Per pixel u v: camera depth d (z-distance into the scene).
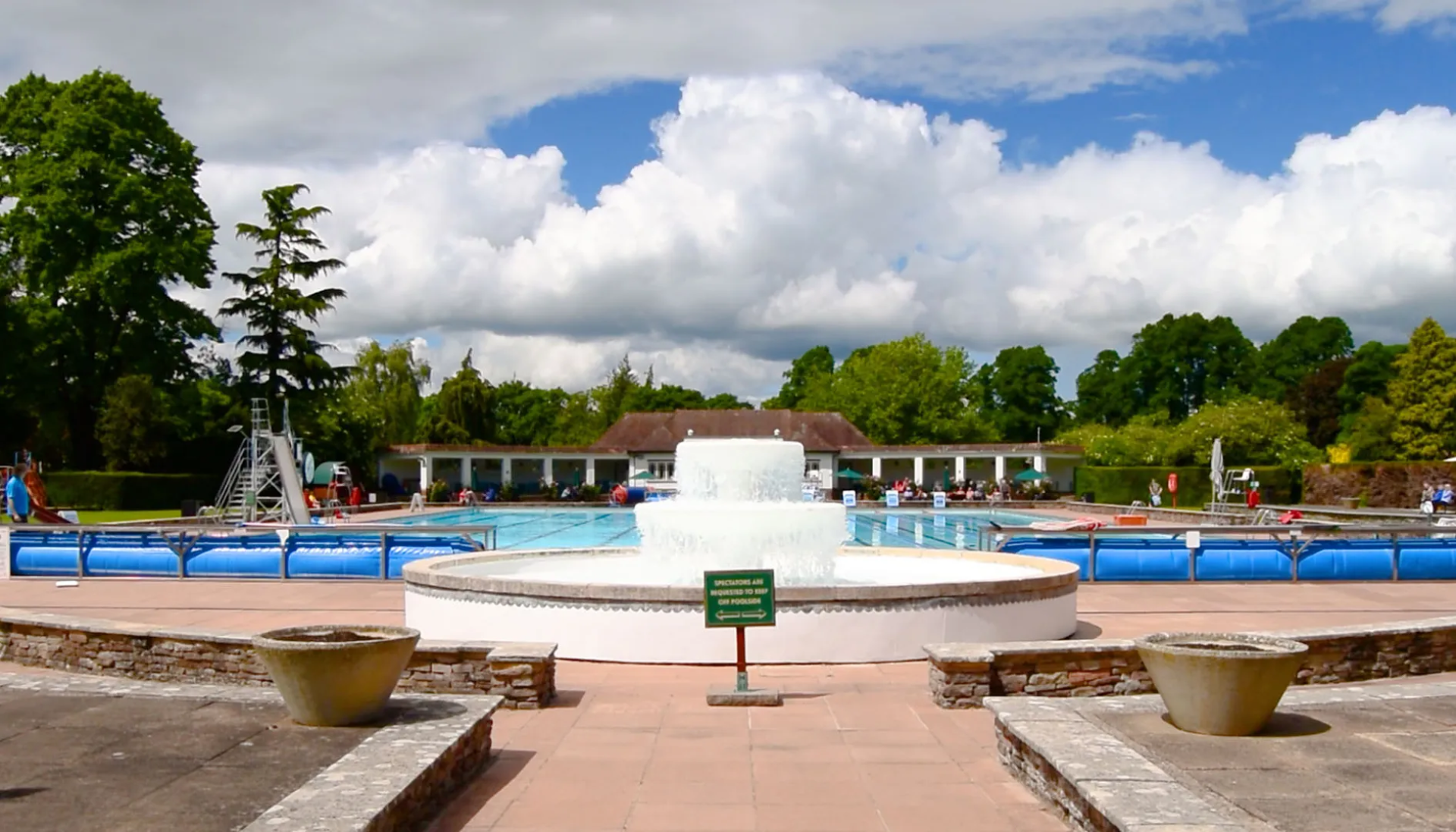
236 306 54.97
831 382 89.56
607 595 12.27
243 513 36.28
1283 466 56.25
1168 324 86.81
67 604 17.61
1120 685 10.07
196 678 11.29
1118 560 21.05
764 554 14.27
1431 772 6.30
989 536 22.77
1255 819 5.46
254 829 5.39
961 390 86.38
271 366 54.59
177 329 49.88
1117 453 60.09
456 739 7.17
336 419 56.50
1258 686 6.96
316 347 56.25
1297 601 17.94
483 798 7.07
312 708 7.45
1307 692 8.35
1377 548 21.42
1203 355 84.94
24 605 17.47
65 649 11.96
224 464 50.91
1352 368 73.31
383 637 8.35
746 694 9.91
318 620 15.79
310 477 43.22
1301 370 82.88
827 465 65.56
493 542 23.83
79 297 44.75
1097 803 5.64
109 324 46.94
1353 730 7.24
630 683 11.03
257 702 8.27
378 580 21.09
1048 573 14.12
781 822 6.57
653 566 14.66
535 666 9.71
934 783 7.40
